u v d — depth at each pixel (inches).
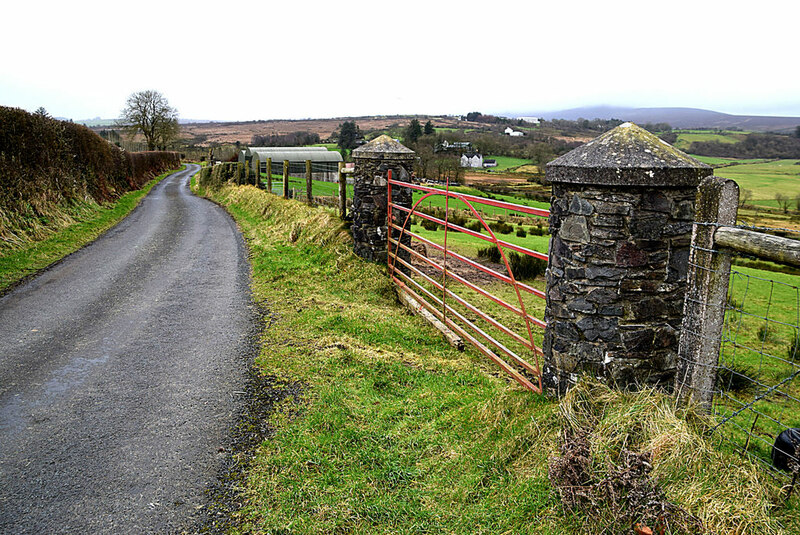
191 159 3390.7
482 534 115.3
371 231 367.2
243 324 271.9
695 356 124.7
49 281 355.9
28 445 161.8
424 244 450.3
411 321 285.6
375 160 357.1
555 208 150.2
